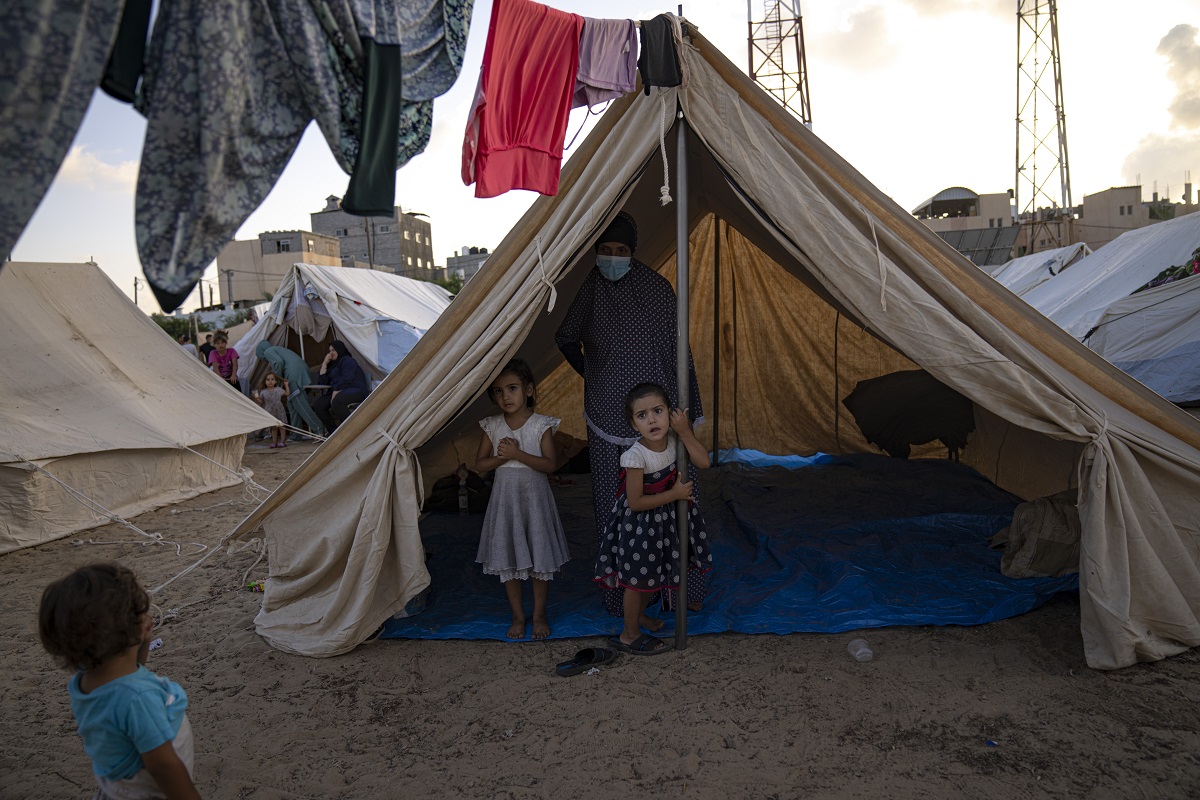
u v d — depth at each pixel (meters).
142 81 2.10
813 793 2.88
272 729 3.54
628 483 4.01
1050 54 43.56
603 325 4.51
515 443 4.35
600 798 2.91
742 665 3.96
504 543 4.31
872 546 5.54
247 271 58.91
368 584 4.20
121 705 1.97
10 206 1.76
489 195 3.42
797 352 9.03
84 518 7.38
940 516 6.11
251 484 8.91
